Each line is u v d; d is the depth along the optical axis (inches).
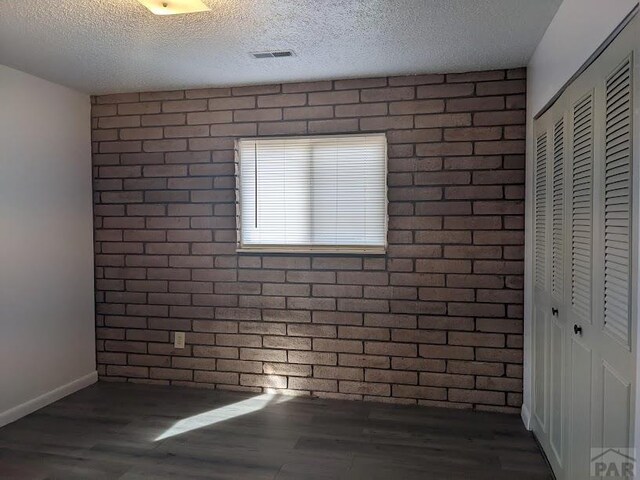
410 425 112.7
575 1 73.7
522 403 118.3
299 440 105.7
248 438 106.8
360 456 98.3
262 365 133.8
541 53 98.1
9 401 114.9
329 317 128.9
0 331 112.0
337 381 129.1
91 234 141.9
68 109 132.8
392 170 123.7
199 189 135.6
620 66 56.6
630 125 53.7
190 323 137.8
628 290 54.4
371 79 124.2
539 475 90.4
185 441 105.6
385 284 125.2
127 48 102.3
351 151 127.1
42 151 123.9
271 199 132.4
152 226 138.9
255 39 97.5
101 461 97.1
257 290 133.0
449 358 122.3
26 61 110.2
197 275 136.7
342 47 102.4
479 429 110.3
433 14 86.0
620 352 57.0
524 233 116.6
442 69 117.4
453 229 120.9
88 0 79.6
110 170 140.9
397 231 124.0
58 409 123.0
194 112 135.1
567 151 79.3
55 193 128.2
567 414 80.0
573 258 76.1
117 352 142.7
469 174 119.6
